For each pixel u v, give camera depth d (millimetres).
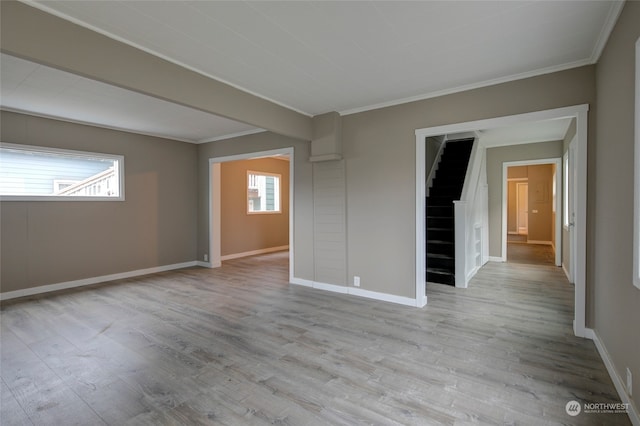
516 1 2074
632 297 1916
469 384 2254
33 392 2188
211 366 2525
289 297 4379
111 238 5414
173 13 2186
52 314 3717
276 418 1911
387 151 4137
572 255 5012
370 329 3252
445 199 5707
